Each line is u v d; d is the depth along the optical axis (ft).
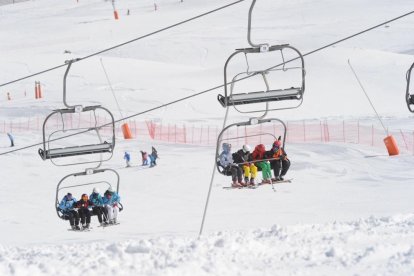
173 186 237.04
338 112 410.93
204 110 431.02
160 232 153.07
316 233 69.77
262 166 179.63
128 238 143.54
